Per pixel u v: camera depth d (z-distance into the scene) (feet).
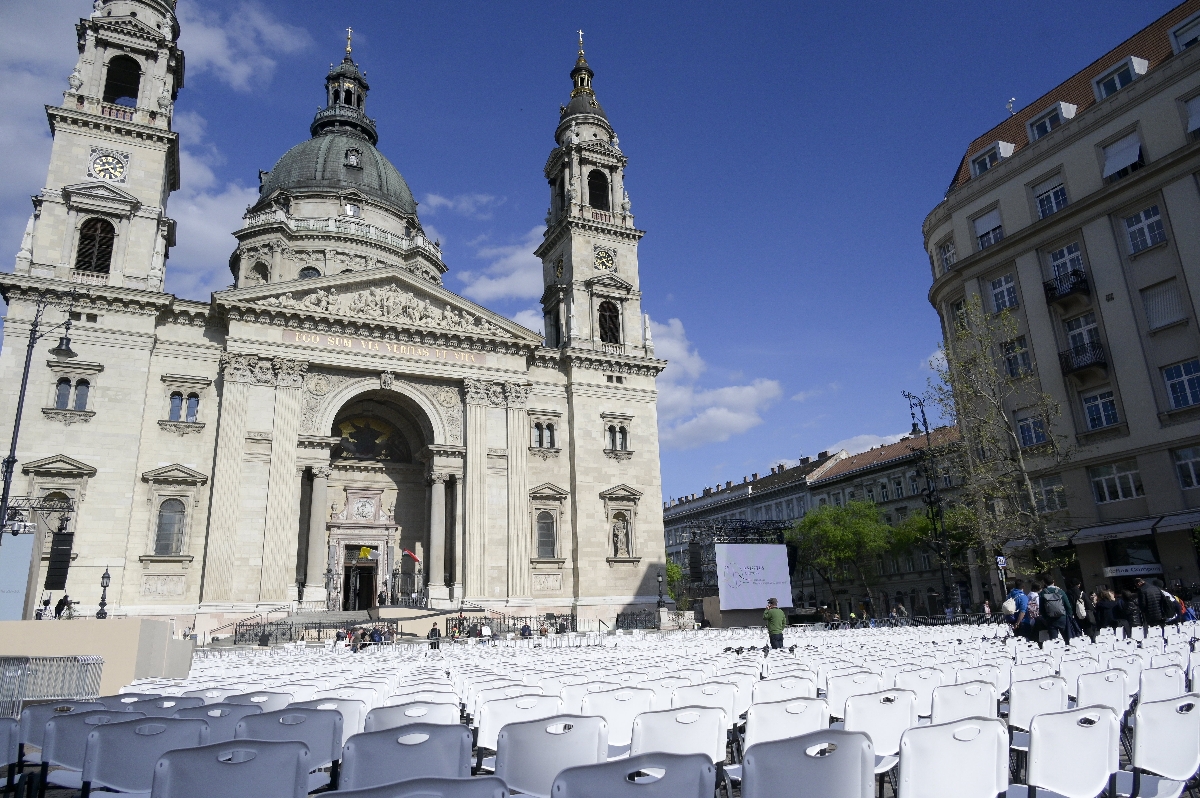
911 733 22.04
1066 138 158.81
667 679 38.52
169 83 182.09
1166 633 66.18
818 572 297.94
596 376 205.16
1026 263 163.32
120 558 147.54
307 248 227.40
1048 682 32.94
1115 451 144.36
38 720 30.04
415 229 254.27
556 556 190.08
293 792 19.74
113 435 152.35
